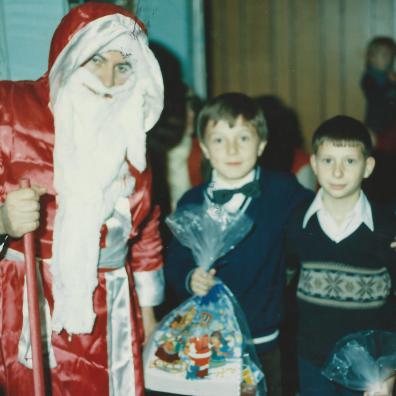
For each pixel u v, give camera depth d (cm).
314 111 414
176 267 228
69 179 179
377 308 220
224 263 224
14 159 180
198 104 337
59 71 178
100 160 182
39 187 176
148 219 215
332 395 226
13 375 187
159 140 327
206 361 208
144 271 216
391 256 216
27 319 184
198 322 214
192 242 219
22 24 254
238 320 215
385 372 211
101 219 183
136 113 188
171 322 217
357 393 224
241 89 411
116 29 177
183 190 328
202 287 215
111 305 192
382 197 377
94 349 189
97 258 184
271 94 412
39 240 185
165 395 224
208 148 231
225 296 217
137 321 202
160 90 192
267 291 227
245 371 211
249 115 226
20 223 170
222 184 231
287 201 231
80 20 177
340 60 409
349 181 215
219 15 401
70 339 187
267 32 405
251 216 226
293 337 288
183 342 212
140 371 199
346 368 213
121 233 192
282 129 405
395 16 402
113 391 194
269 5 402
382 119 402
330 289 221
